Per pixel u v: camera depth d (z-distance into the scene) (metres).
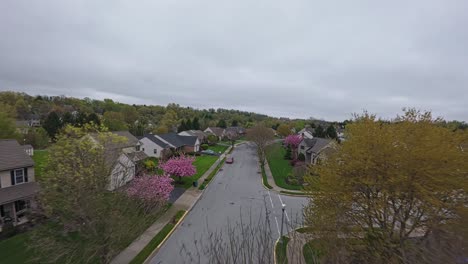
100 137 16.06
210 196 25.67
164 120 94.19
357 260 10.84
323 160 15.64
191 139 55.00
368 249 11.02
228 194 26.56
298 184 30.47
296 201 24.97
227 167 40.97
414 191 10.33
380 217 11.48
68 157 13.48
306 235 13.73
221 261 8.49
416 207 11.03
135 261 13.28
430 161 10.13
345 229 11.62
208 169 38.09
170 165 28.89
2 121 31.09
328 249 10.80
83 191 12.34
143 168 28.42
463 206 9.80
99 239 12.25
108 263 12.08
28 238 14.54
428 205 10.21
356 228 11.73
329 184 12.14
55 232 14.02
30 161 18.75
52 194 13.09
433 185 9.98
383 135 11.34
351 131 13.12
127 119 85.44
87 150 14.00
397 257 10.34
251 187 29.58
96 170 13.39
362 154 11.30
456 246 9.83
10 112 35.84
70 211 12.95
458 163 10.03
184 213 20.33
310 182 14.12
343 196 11.54
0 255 12.92
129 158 24.25
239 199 24.95
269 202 24.34
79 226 12.66
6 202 15.78
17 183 17.77
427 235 10.77
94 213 12.27
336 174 12.11
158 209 18.05
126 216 14.46
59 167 13.07
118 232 12.42
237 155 54.75
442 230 10.20
